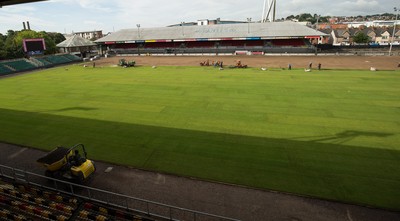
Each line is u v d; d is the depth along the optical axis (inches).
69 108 1153.4
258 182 576.4
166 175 613.3
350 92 1304.1
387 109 1037.8
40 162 575.8
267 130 858.8
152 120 977.5
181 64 2623.0
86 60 3366.1
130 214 455.8
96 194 547.2
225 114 1023.6
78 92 1455.5
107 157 703.7
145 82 1680.6
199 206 503.2
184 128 892.6
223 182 578.9
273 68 2150.6
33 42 2817.4
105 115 1047.6
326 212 479.5
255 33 3730.3
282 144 755.4
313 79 1640.0
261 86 1476.4
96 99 1294.3
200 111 1066.7
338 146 732.0
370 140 764.6
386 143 743.1
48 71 2422.5
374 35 5590.6
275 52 3457.2
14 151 753.0
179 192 548.4
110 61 3152.1
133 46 4360.2
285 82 1568.7
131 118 1004.6
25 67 2544.3
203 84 1565.0
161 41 4015.8
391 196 517.0
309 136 804.6
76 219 462.0
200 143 775.1
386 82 1510.8
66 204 502.6
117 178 605.0
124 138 822.5
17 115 1069.8
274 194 534.3
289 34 3521.2
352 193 529.7
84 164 581.6
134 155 711.7
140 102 1219.2
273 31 3693.4
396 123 890.1
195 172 621.9
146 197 534.9
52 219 458.0
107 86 1593.3
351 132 825.5
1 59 3181.6
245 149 731.4
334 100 1173.7
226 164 655.1
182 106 1141.1
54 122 978.7
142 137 826.2
